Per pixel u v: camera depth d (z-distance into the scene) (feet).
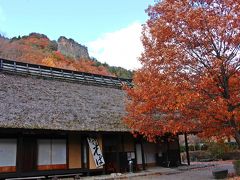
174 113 39.83
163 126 40.06
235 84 37.83
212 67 35.29
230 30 35.50
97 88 79.66
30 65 70.44
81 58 254.47
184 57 37.14
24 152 54.03
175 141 82.99
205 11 35.83
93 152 61.52
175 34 37.22
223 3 35.91
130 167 65.98
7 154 51.93
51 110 55.77
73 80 77.36
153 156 78.79
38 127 48.75
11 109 50.42
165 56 37.17
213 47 36.47
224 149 100.42
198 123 38.14
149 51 39.70
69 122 54.29
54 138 58.80
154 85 36.73
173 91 34.24
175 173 64.85
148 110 38.29
